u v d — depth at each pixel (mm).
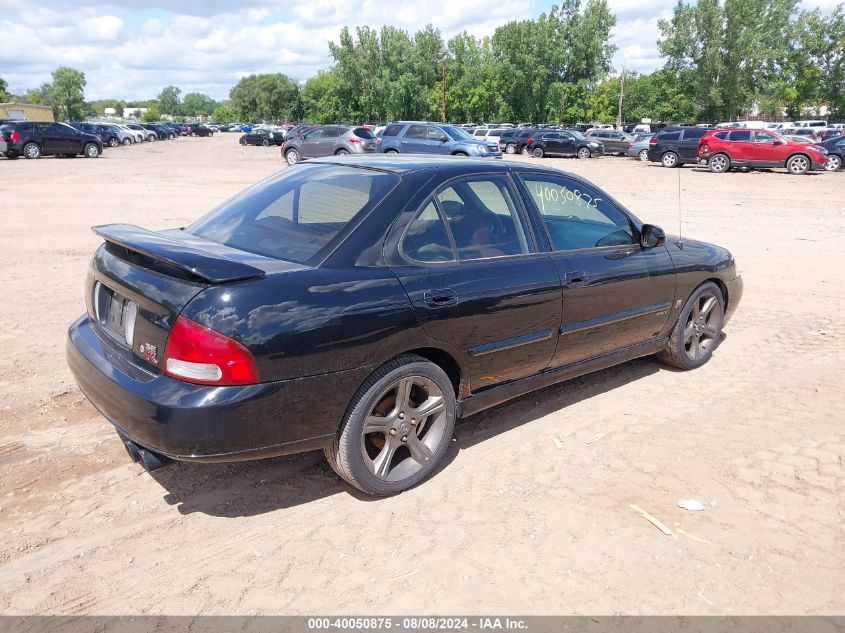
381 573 2898
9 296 7000
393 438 3434
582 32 77438
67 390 4668
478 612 2668
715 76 80438
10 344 5539
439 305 3396
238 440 2896
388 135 27719
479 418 4465
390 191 3498
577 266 4137
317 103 125750
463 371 3662
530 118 81250
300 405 3012
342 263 3209
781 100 87562
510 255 3865
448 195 3686
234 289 2887
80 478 3602
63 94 155500
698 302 5270
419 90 89000
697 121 83500
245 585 2816
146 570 2900
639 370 5406
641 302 4629
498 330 3713
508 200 3977
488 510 3383
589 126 68625
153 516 3295
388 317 3207
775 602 2756
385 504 3428
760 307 7414
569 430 4297
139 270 3143
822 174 27188
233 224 3723
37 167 25547
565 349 4195
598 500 3477
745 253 10531
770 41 80062
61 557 2965
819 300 7723
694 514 3357
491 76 83500
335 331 3041
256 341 2852
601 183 22578
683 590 2812
